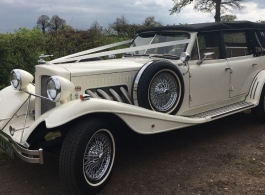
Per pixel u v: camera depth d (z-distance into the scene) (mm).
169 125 4082
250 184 3621
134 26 13805
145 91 3953
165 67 4125
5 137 3664
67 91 3443
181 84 4355
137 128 3732
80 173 3164
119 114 3535
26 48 8797
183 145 4820
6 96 4426
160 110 4156
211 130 5551
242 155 4453
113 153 3598
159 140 5027
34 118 4223
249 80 5715
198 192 3467
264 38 6219
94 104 3330
